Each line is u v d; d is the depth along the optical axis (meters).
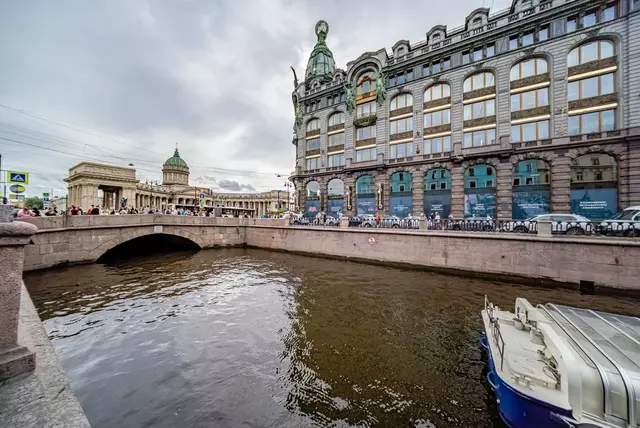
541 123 21.70
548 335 4.83
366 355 7.28
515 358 4.83
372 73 30.89
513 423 4.36
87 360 6.88
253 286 13.65
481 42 24.16
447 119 26.05
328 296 12.12
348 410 5.31
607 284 11.91
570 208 20.27
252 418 5.09
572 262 12.67
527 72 22.41
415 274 15.88
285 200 85.31
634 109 18.22
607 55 19.48
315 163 35.88
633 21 18.44
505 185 22.61
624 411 3.76
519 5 22.81
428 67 27.27
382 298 11.80
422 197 26.83
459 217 24.53
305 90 37.91
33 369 2.64
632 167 18.16
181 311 10.23
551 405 3.95
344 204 32.34
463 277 15.08
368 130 31.16
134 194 55.88
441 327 8.94
